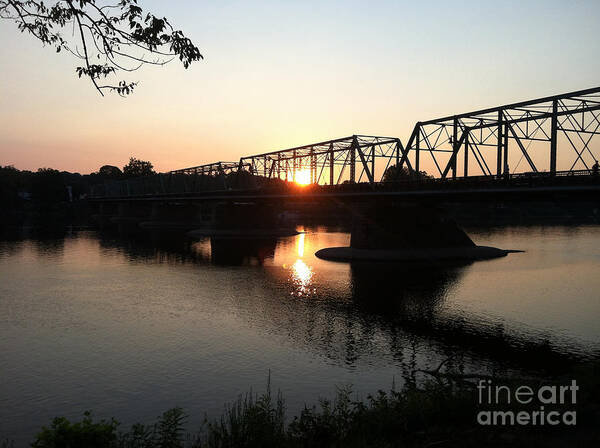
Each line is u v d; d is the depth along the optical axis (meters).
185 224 127.50
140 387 19.53
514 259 56.44
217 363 22.33
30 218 152.62
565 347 24.34
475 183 41.97
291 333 27.23
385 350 24.25
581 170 32.56
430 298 35.94
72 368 21.72
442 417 10.09
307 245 77.12
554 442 8.46
